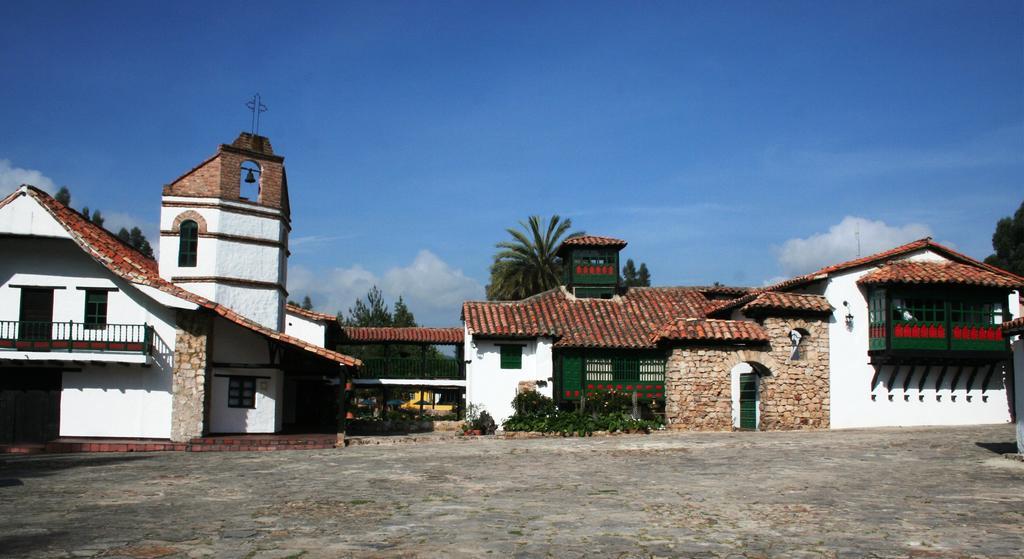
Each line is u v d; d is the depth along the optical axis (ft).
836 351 95.30
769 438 79.20
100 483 50.88
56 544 30.71
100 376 80.84
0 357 76.02
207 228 88.79
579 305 120.37
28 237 78.43
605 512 38.29
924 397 97.81
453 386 119.55
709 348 91.81
